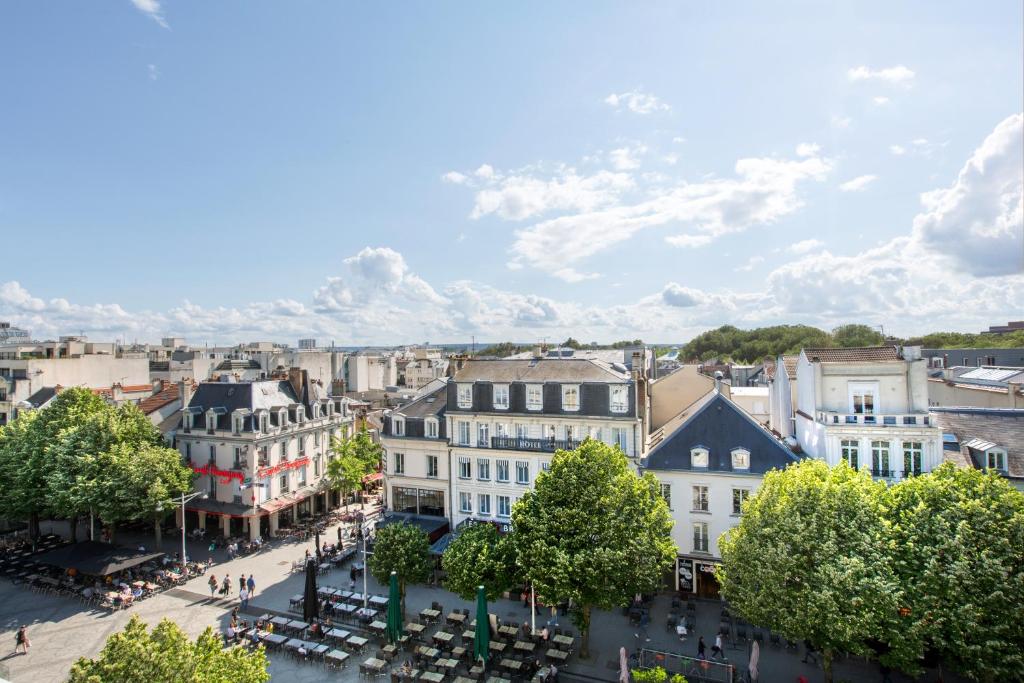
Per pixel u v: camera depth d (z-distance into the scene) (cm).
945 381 5569
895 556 2797
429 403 5456
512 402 4825
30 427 5303
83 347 9900
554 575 3181
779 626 2889
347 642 3547
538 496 3562
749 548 3028
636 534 3328
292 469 5959
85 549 4466
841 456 3753
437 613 3888
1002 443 3669
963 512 2723
